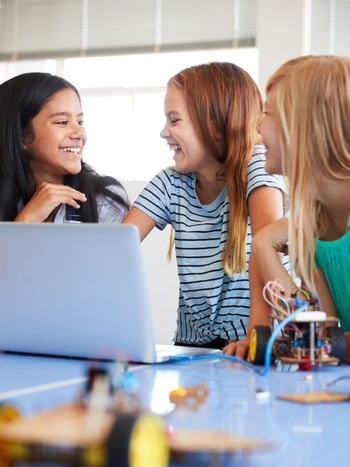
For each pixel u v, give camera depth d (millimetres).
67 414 485
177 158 1759
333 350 1077
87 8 4062
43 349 1194
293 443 614
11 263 1127
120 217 2203
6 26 4238
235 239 1672
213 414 719
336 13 3648
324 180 1234
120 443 430
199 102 1701
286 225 1364
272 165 1339
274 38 3670
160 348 1301
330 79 1204
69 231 1054
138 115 4047
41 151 2082
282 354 1083
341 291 1350
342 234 1352
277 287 1188
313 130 1209
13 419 481
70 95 2107
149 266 3748
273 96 1292
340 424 690
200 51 3873
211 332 1774
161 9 3920
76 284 1089
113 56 4078
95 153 4129
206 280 1745
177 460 486
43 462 432
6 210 2092
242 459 532
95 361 1154
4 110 2070
